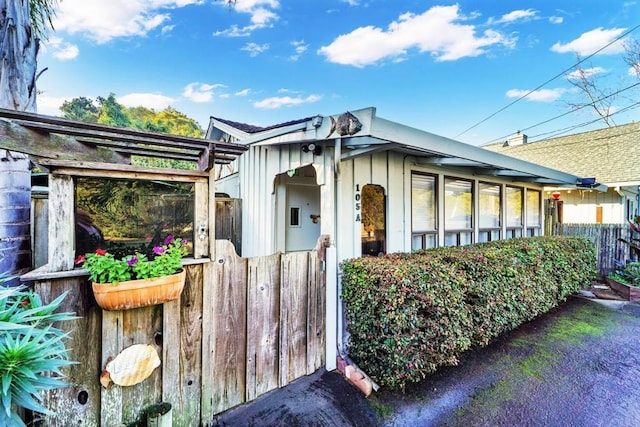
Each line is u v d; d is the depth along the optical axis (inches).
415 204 187.8
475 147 157.8
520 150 541.0
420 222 190.7
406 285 102.7
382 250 168.2
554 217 334.6
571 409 97.3
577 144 470.9
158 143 83.0
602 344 146.2
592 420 92.0
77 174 69.7
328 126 110.8
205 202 87.7
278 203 201.8
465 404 99.5
